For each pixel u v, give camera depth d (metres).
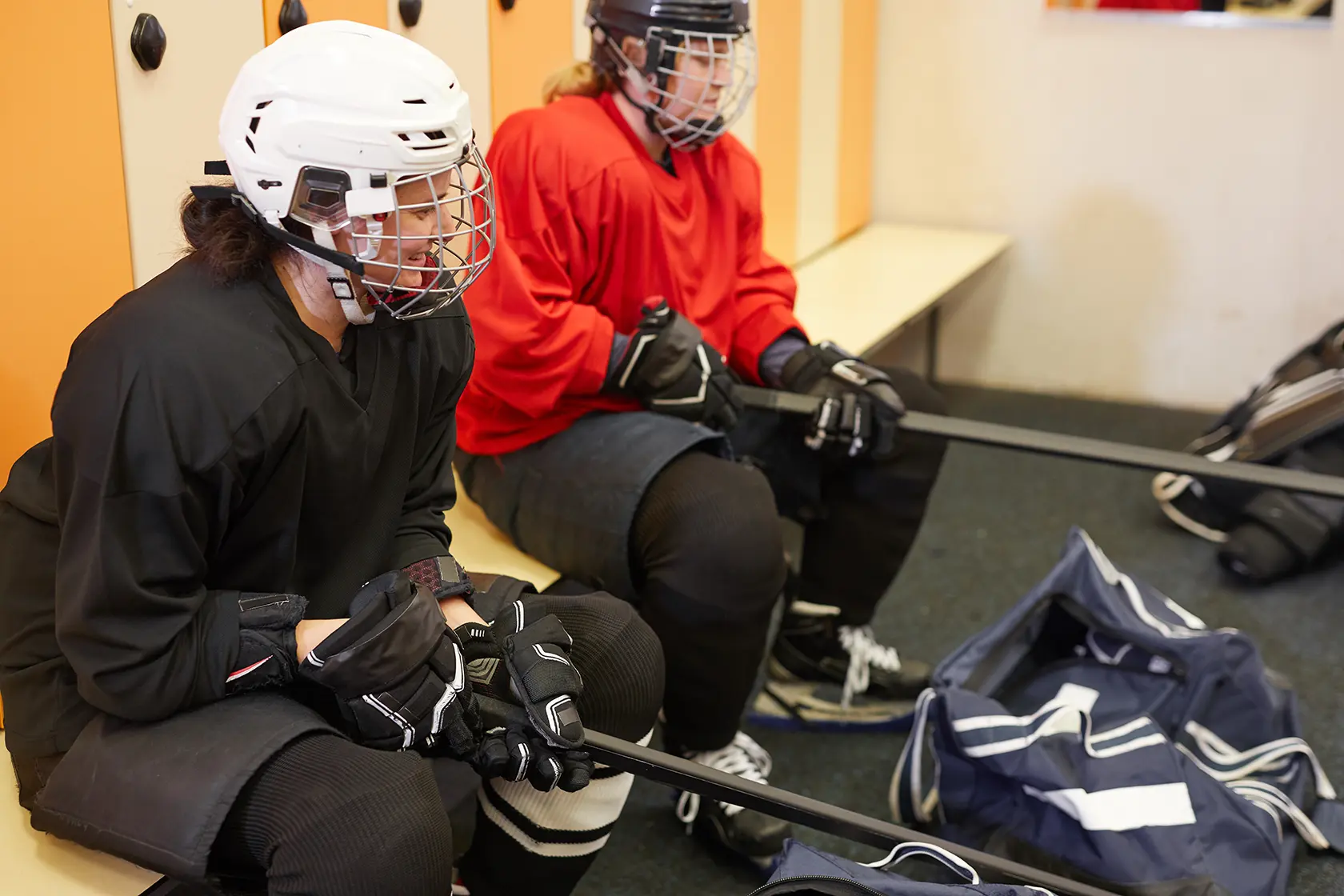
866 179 3.73
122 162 1.68
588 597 1.59
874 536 2.16
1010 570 2.75
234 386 1.20
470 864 1.61
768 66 3.01
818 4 3.21
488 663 1.45
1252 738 2.00
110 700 1.21
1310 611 2.62
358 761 1.25
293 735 1.25
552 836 1.52
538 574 1.94
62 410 1.19
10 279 1.59
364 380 1.34
